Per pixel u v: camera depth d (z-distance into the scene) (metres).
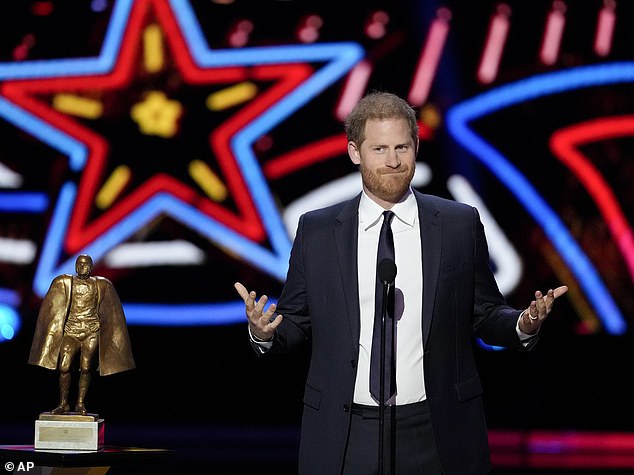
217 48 27.30
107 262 27.00
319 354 10.04
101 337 11.23
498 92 26.64
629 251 26.30
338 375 9.81
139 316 26.98
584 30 26.75
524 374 27.92
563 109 26.64
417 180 26.62
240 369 27.91
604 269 26.34
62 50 27.67
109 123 27.31
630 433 27.11
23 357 27.64
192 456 23.09
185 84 27.22
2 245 27.22
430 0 26.84
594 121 26.58
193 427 27.95
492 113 26.66
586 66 26.69
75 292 11.27
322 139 26.81
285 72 27.00
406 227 10.07
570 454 23.95
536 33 26.80
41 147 27.41
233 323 26.94
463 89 26.70
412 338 9.80
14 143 27.45
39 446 10.74
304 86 26.88
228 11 27.31
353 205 10.31
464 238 10.14
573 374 27.38
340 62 26.86
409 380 9.73
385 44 26.84
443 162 26.59
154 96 27.28
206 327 27.33
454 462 9.62
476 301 10.39
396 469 9.62
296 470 21.45
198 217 26.84
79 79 27.48
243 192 26.77
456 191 26.52
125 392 28.48
